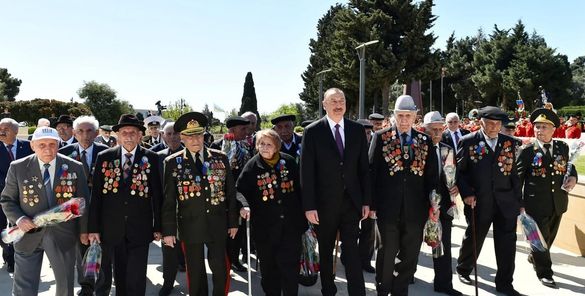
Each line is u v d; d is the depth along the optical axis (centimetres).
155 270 598
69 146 551
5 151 596
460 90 5412
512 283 526
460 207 902
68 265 410
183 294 504
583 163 995
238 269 586
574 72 6644
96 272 411
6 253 589
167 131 550
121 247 434
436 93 5597
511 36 5138
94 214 421
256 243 465
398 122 453
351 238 436
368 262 583
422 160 449
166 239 414
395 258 449
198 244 423
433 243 460
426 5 3447
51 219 380
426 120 509
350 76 3478
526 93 4684
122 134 436
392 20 3425
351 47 3438
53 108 3712
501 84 4941
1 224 579
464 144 517
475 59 5419
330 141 431
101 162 434
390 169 447
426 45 3444
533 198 541
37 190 400
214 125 3036
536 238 496
